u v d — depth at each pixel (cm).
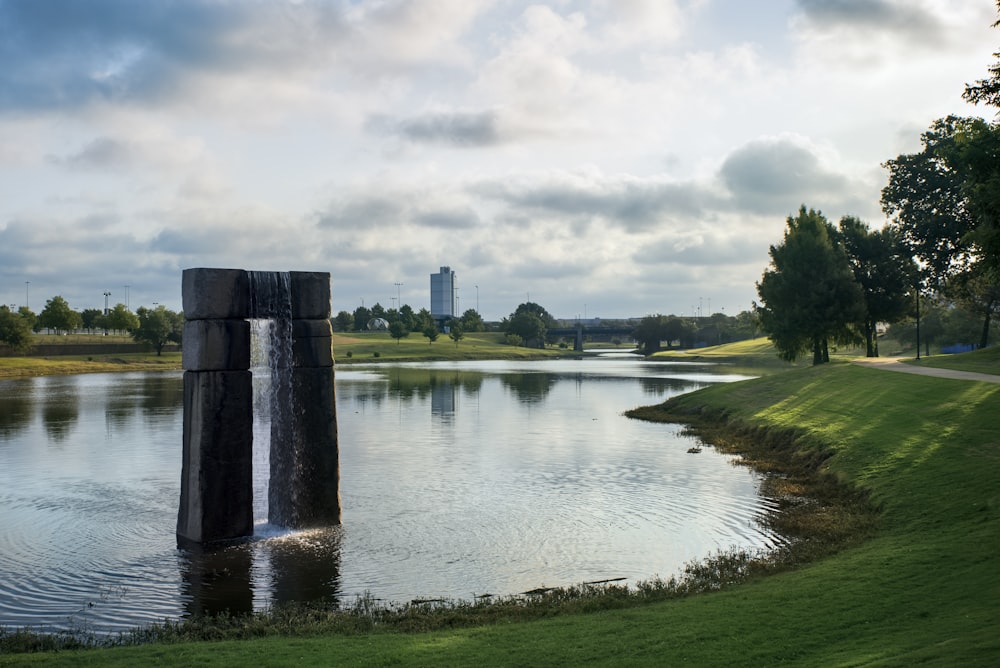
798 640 1631
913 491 3056
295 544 2941
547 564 2683
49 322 18675
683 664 1528
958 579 1927
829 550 2533
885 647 1505
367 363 18062
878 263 9194
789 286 8425
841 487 3528
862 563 2212
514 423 6531
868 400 5041
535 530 3116
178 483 4056
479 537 3023
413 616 2077
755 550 2759
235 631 1964
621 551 2820
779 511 3309
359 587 2462
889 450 3738
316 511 3192
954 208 7675
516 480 4097
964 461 3231
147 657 1680
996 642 1410
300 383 3197
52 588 2473
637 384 11100
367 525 3209
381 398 8838
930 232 7744
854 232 9306
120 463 4628
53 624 2175
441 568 2650
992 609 1655
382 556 2789
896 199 8131
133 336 18062
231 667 1602
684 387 10556
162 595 2405
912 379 5391
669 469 4378
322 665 1602
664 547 2859
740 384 7538
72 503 3609
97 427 6228
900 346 14700
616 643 1686
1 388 10288
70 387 10500
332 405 3266
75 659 1678
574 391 9869
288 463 3200
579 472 4312
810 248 8362
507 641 1745
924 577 1991
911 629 1617
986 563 2016
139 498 3712
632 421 6662
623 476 4188
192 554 2831
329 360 3269
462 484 4000
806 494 3594
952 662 1338
